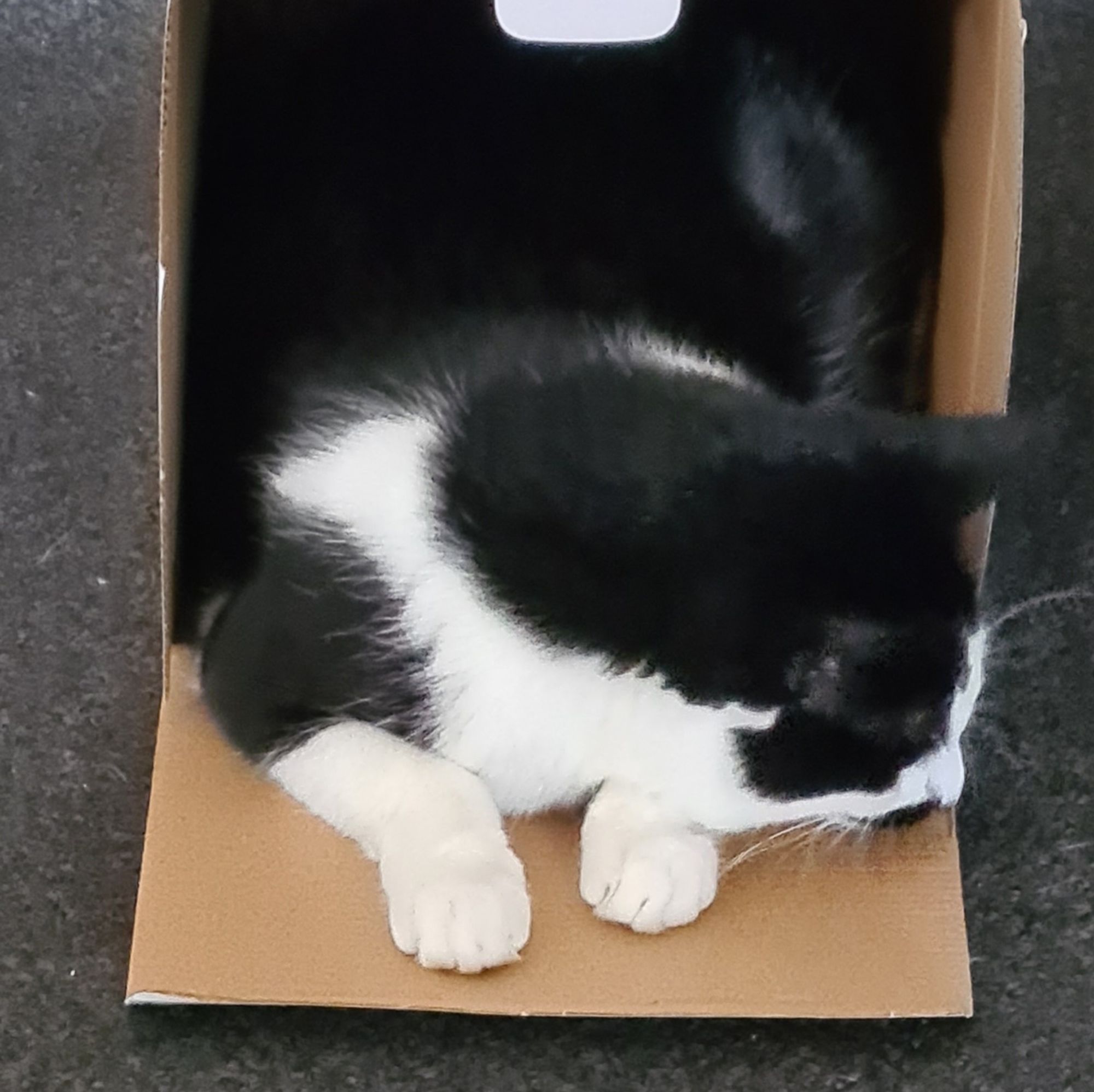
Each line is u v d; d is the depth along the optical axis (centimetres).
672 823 97
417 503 90
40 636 115
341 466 95
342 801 96
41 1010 96
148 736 110
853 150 113
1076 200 144
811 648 83
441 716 94
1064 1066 98
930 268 112
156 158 140
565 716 91
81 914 101
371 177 108
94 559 119
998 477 84
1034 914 105
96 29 147
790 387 104
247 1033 96
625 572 80
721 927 95
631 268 106
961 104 103
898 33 113
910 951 95
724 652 82
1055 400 132
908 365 112
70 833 105
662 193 109
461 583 87
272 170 109
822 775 88
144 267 135
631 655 83
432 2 111
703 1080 96
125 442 126
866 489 82
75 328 131
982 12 96
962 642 88
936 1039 99
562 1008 91
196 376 106
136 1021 96
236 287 106
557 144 110
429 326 102
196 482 105
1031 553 124
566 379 88
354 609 92
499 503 82
